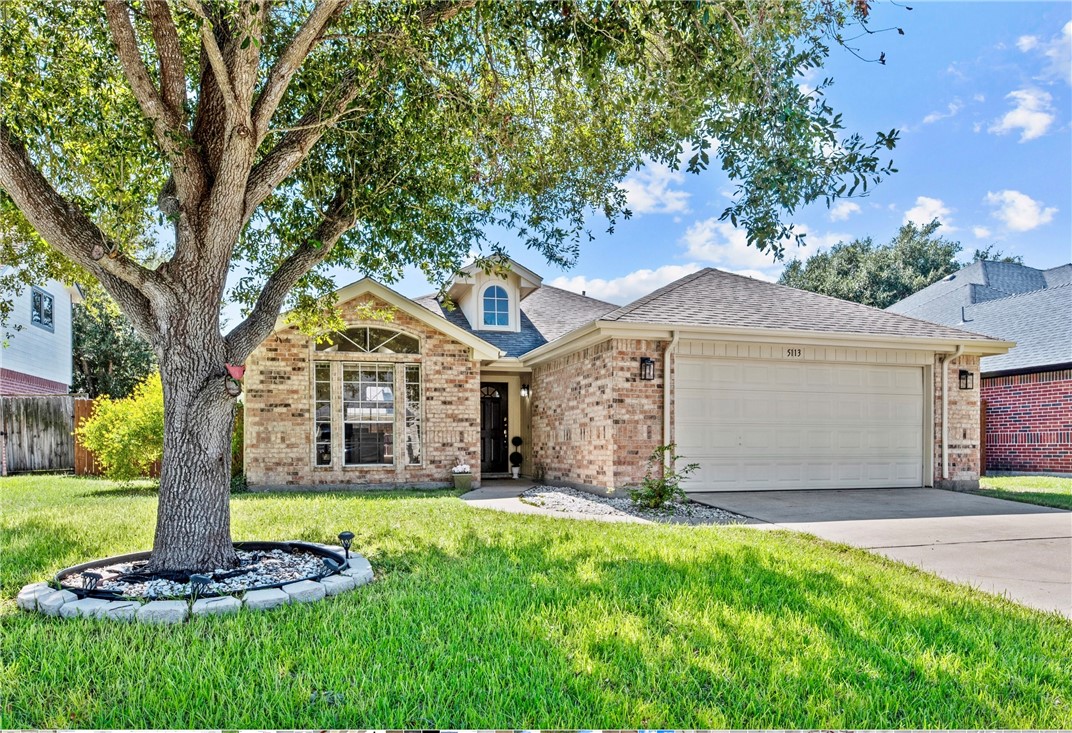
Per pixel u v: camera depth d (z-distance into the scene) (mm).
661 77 5785
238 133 4949
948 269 32156
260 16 4801
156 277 5113
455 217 7922
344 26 6332
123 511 9148
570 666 3391
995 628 4195
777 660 3514
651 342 10898
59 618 4191
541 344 15773
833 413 11914
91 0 6199
